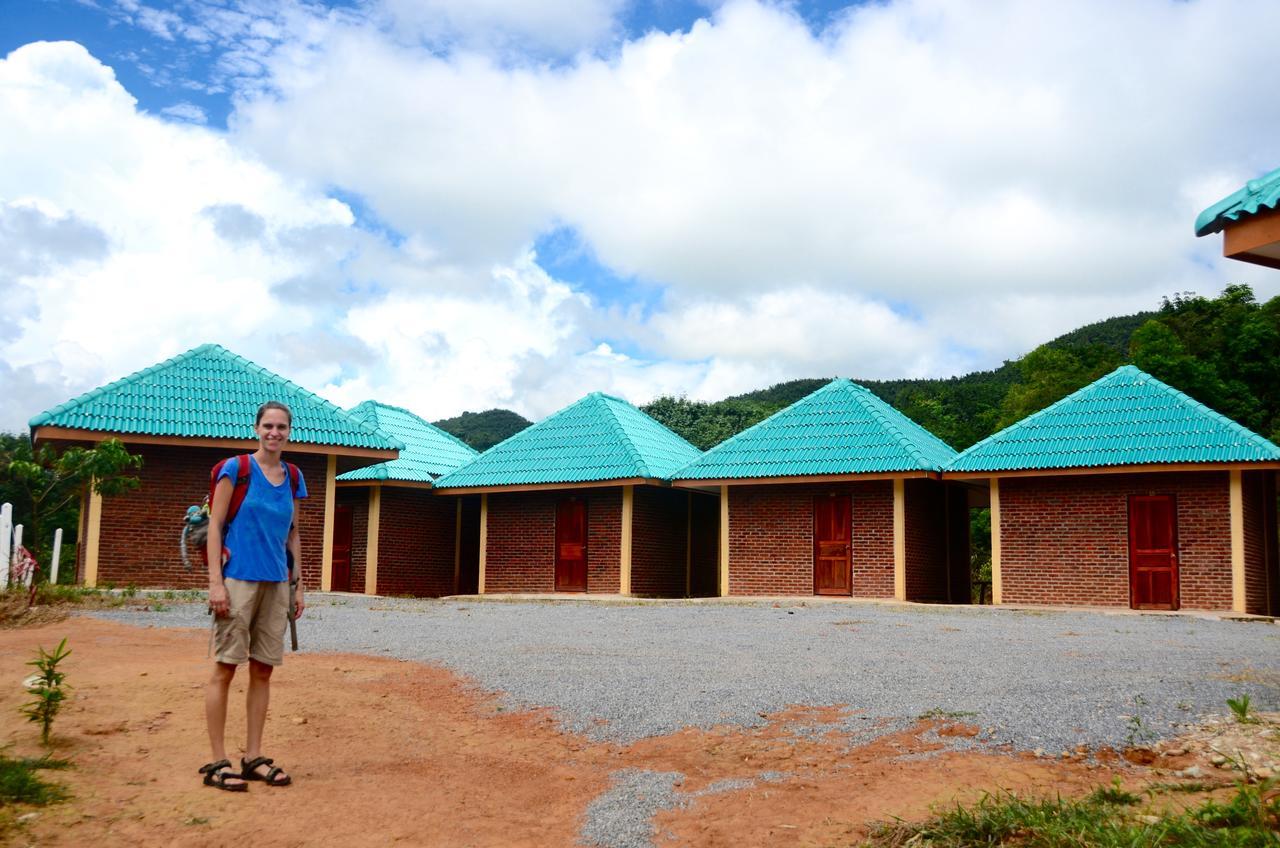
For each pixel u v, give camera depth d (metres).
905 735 6.64
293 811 5.19
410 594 26.20
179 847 4.62
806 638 11.96
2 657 8.55
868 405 23.88
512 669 9.18
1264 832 4.46
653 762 6.29
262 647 5.63
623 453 24.11
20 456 17.91
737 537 23.20
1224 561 18.80
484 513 25.80
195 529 5.70
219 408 20.70
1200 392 36.19
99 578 19.31
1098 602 19.84
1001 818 4.86
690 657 10.10
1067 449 20.19
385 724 7.04
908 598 21.58
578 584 24.30
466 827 5.14
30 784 5.04
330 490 21.20
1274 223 6.38
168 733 6.32
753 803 5.43
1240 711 6.09
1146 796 5.26
